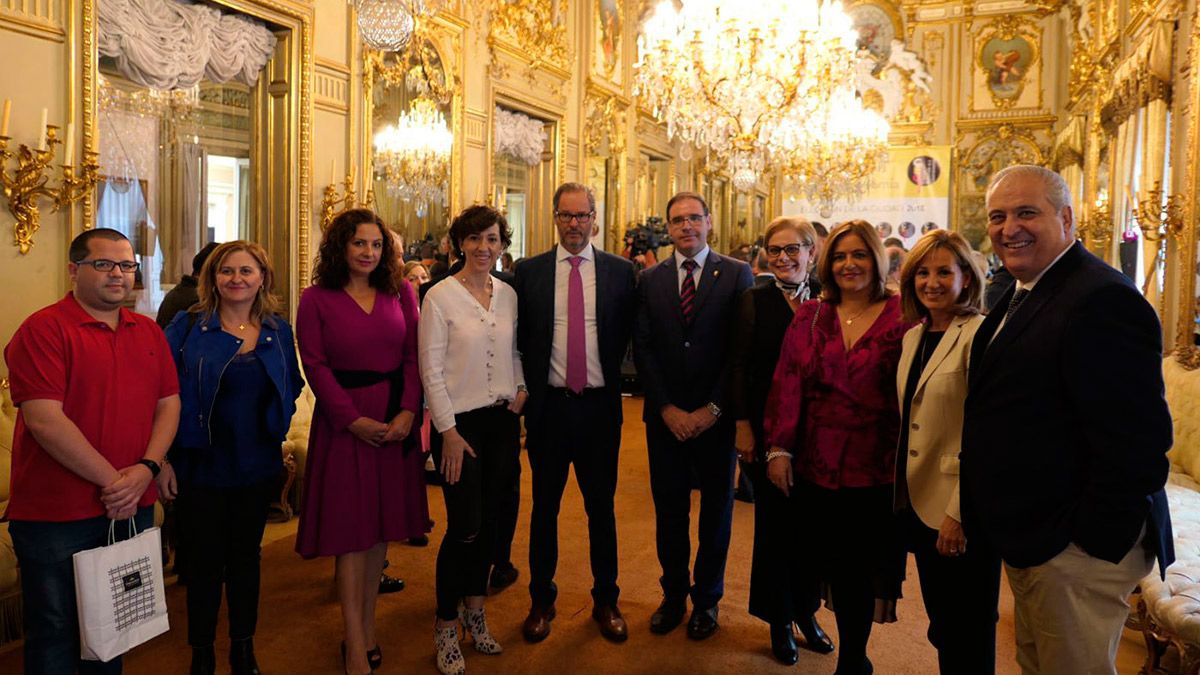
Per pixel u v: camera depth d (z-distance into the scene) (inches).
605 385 138.5
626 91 443.8
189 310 118.5
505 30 329.7
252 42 225.8
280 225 235.3
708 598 139.8
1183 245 229.3
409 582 165.2
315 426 124.4
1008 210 84.4
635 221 457.4
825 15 311.3
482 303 130.6
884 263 116.0
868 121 451.2
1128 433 75.6
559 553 182.7
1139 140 290.7
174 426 107.0
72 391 96.7
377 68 260.2
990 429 86.0
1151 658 126.0
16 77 164.7
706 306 137.7
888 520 113.1
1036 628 84.4
